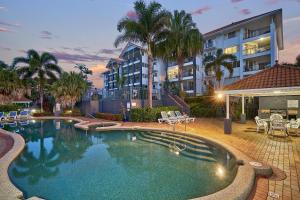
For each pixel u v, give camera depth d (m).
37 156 8.07
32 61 29.14
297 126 9.70
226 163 6.84
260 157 6.43
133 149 9.03
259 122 11.04
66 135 12.88
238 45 30.23
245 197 3.86
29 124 18.72
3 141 9.77
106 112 22.36
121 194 4.67
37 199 3.94
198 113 20.69
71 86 25.78
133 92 19.48
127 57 52.06
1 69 27.55
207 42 33.91
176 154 8.10
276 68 10.32
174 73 40.38
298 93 13.09
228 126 10.63
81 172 6.17
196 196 4.50
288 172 5.19
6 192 4.18
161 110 17.78
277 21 27.45
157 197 4.50
